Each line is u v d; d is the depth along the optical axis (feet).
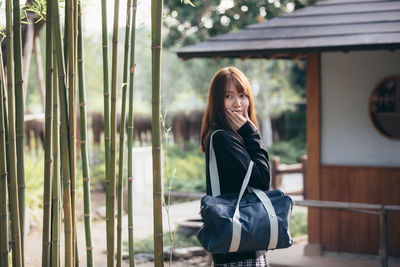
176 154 47.39
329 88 18.95
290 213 6.97
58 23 6.79
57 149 7.22
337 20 18.04
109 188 7.64
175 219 22.93
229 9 34.32
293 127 63.26
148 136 47.75
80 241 18.80
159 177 6.72
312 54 18.95
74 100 7.07
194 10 34.01
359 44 15.47
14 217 7.23
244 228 6.63
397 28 16.25
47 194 7.09
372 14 17.88
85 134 7.48
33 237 18.99
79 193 24.58
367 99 18.48
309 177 19.19
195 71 55.16
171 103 60.75
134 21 7.63
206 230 6.86
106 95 7.74
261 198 7.02
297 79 54.80
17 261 7.29
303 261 18.08
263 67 53.21
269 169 7.34
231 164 7.12
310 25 18.15
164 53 57.62
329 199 18.98
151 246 19.29
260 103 56.44
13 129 7.18
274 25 18.88
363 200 18.52
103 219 23.16
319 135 19.02
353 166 18.58
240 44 17.56
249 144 7.41
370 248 18.43
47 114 6.94
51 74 6.93
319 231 18.94
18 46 7.16
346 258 18.51
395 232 18.13
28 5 8.82
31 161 23.76
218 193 7.18
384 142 18.26
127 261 17.40
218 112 7.59
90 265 7.71
